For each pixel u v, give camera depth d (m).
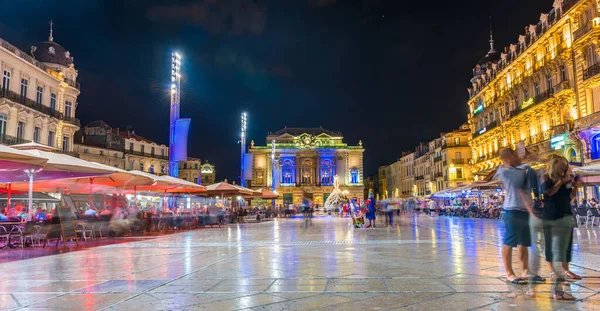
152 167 75.06
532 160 6.87
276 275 7.03
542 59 37.53
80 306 5.07
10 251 11.77
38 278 7.00
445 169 67.12
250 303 5.12
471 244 11.82
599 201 24.97
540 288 5.68
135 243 13.88
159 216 21.38
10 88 33.16
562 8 33.75
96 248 12.24
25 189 18.83
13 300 5.41
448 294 5.42
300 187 90.62
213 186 29.55
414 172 91.81
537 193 6.32
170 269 7.80
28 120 35.16
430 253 9.77
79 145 60.47
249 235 17.39
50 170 13.35
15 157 10.38
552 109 35.84
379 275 6.87
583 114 30.72
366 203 23.66
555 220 6.16
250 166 46.91
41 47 42.34
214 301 5.25
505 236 6.28
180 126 23.64
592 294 5.27
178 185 21.66
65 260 9.38
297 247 11.77
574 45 31.00
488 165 51.88
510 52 46.03
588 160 28.67
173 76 24.09
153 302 5.23
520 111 41.72
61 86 40.84
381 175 121.94
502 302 4.96
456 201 56.78
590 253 8.91
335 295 5.47
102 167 14.89
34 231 12.91
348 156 93.44
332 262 8.50
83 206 34.50
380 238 14.52
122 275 7.19
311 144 93.00
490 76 52.00
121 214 18.11
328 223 29.62
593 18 28.62
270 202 89.81
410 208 53.34
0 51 31.61
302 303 5.08
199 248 11.79
